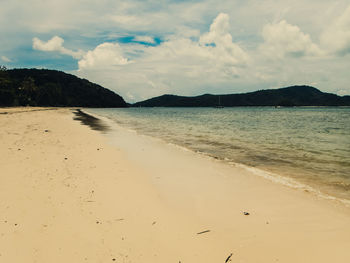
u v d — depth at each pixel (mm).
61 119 37188
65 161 9359
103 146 13859
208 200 6410
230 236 4613
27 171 7602
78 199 5859
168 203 6141
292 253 4070
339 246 4254
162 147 14680
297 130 27031
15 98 92938
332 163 10789
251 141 17938
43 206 5297
